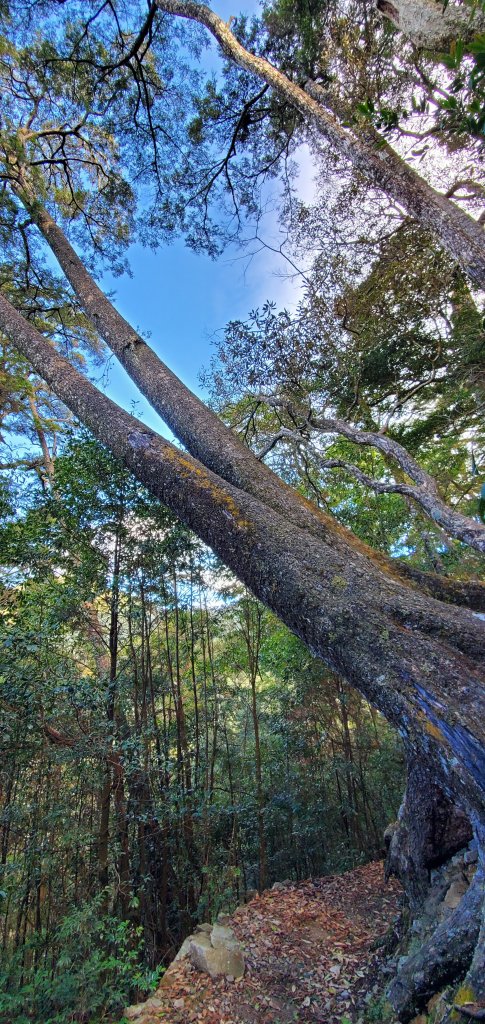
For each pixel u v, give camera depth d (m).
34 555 4.81
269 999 2.87
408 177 2.58
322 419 4.83
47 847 4.01
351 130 2.88
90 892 4.17
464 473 7.13
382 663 1.65
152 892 4.80
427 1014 1.89
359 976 2.93
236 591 7.39
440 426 7.39
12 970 2.91
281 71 4.04
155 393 3.59
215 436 3.16
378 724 7.65
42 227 5.70
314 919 3.97
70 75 5.56
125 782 4.64
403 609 1.85
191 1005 2.84
